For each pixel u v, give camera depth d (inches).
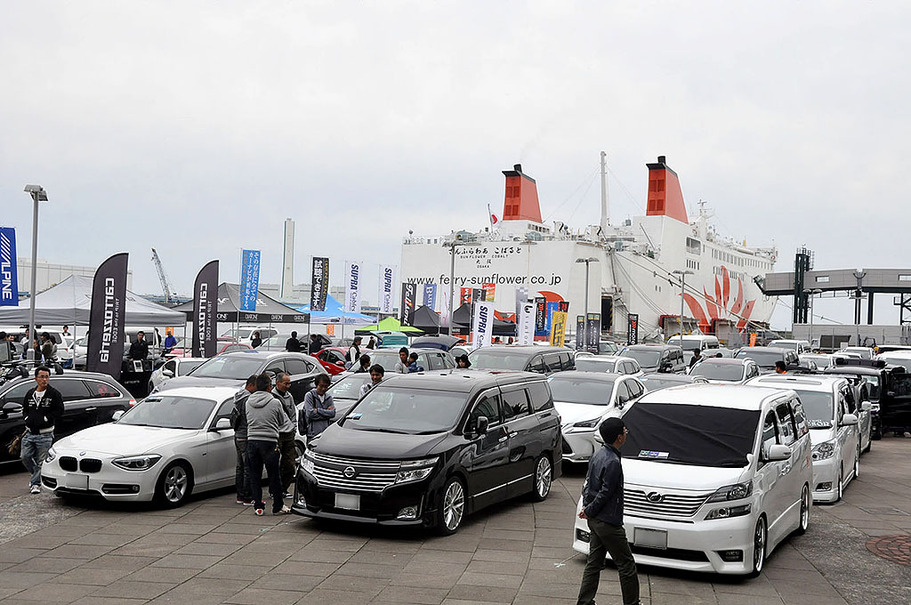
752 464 310.2
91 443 410.3
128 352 991.6
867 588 295.6
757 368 889.5
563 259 2181.3
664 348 1070.4
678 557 296.8
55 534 353.4
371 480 348.5
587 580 253.0
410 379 423.8
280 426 404.8
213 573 297.7
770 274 2901.1
